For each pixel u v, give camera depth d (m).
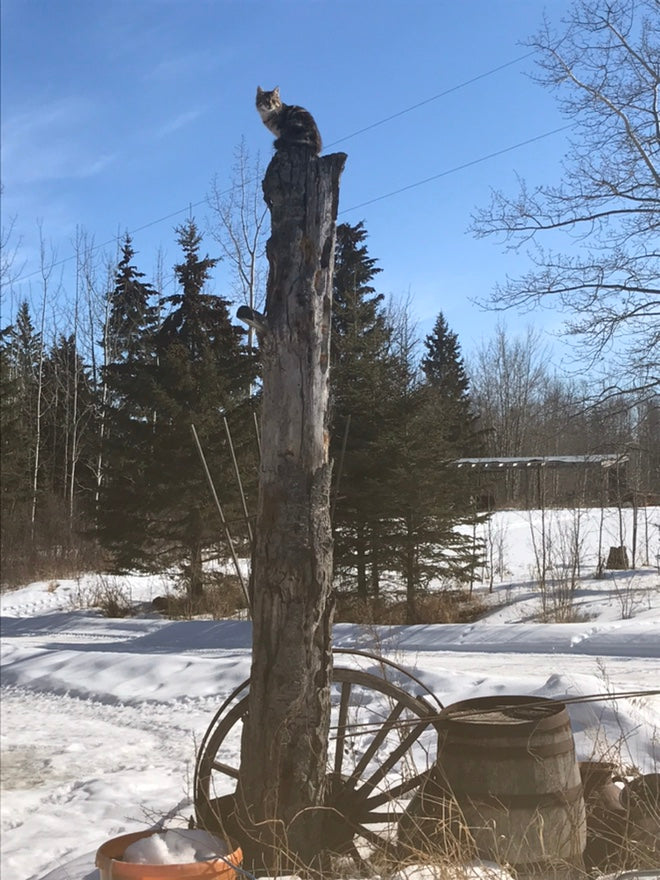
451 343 64.12
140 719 10.97
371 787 5.21
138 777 8.03
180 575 25.33
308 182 5.14
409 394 21.31
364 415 20.98
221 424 24.52
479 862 4.37
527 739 4.53
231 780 7.78
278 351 5.07
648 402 20.72
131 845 4.38
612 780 5.33
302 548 5.00
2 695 13.42
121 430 25.42
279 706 4.95
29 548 34.81
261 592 5.05
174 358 25.14
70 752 9.41
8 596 29.41
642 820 4.78
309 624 5.00
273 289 5.12
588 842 4.88
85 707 12.09
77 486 46.88
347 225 48.97
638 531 30.48
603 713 7.60
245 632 19.61
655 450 21.84
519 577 25.22
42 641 20.66
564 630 15.93
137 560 26.03
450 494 21.02
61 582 30.80
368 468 20.70
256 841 4.87
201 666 12.93
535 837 4.44
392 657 12.68
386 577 21.88
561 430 21.55
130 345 44.44
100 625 23.17
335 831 5.09
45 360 52.53
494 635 16.22
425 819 4.69
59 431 51.25
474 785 4.53
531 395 66.69
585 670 12.23
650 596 20.12
